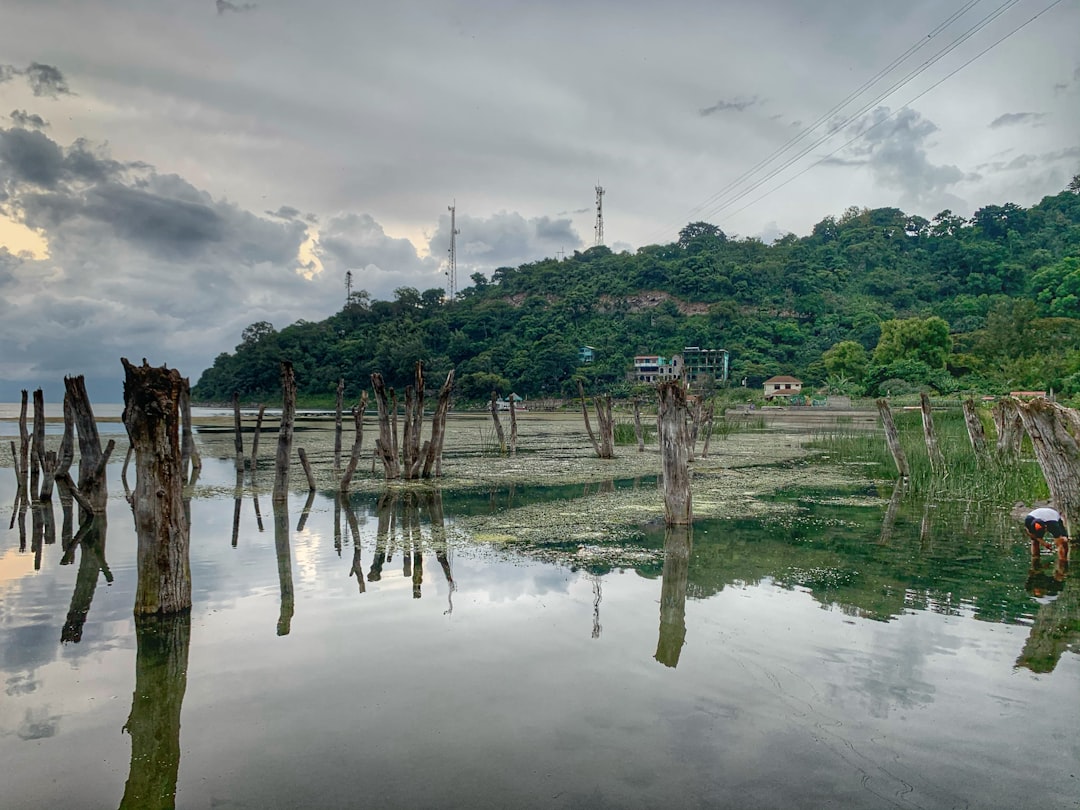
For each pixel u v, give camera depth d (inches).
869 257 5128.0
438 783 157.9
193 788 158.7
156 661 232.4
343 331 5132.9
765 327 4200.3
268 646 244.8
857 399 2662.4
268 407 4370.1
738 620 266.7
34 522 498.3
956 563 352.8
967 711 191.2
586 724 184.9
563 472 782.5
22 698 206.4
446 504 560.4
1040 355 2402.8
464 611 282.0
